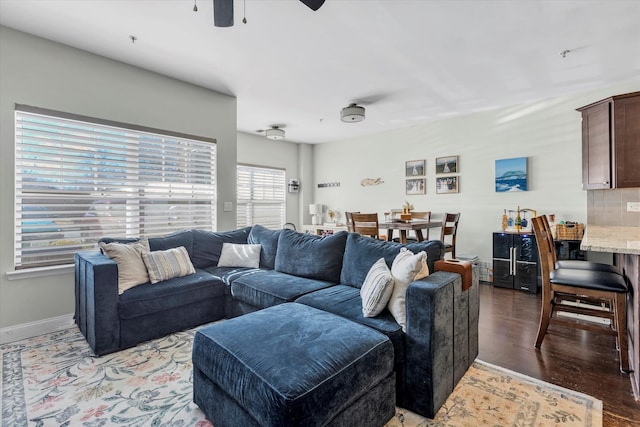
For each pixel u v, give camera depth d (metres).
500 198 4.41
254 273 2.96
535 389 1.81
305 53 2.85
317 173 6.91
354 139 6.23
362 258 2.44
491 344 2.41
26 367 2.07
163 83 3.38
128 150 3.21
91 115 2.91
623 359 1.98
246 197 6.00
